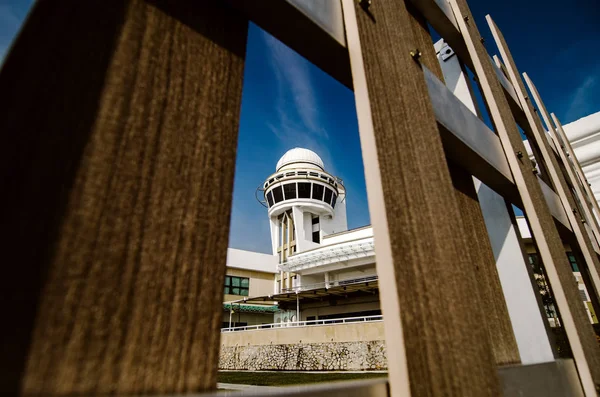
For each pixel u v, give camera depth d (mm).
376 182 1159
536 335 2887
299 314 27812
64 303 560
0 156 537
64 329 551
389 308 1021
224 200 868
